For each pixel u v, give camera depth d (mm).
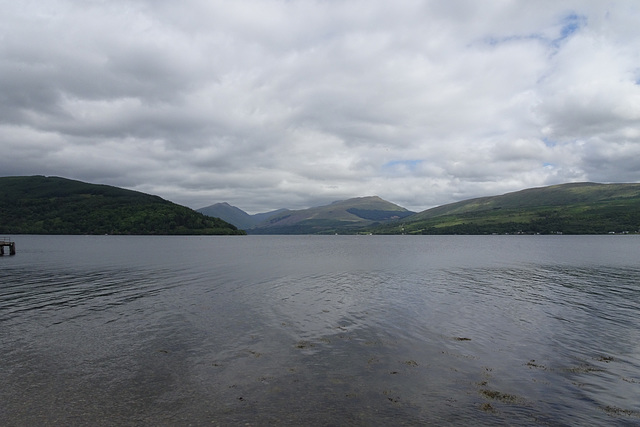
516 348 21812
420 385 16875
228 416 14180
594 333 24734
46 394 15984
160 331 25234
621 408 14805
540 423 13711
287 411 14547
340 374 18078
